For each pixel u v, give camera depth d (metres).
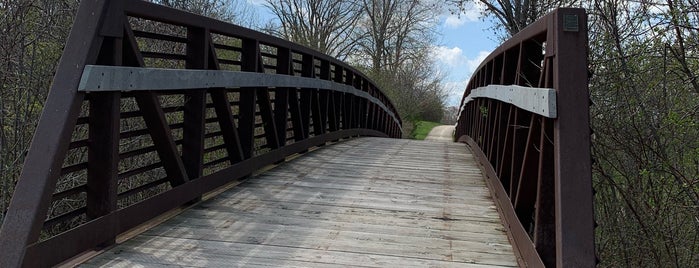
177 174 3.54
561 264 1.88
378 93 13.77
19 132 4.19
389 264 2.71
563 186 1.96
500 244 3.09
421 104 36.19
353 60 28.81
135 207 2.97
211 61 3.87
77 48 2.39
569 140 2.01
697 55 4.02
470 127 8.70
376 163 6.14
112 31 2.55
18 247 2.09
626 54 4.17
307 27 25.47
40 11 4.70
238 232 3.19
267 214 3.63
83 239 2.52
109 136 2.69
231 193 4.25
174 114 5.75
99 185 2.72
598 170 3.81
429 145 8.81
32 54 4.41
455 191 4.59
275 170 5.40
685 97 4.10
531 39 2.95
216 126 6.90
